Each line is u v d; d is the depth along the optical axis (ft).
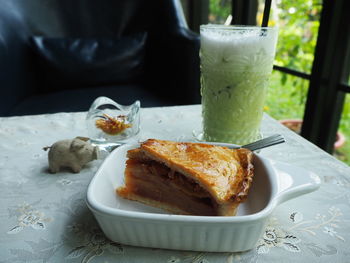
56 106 1.88
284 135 1.13
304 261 0.58
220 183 0.65
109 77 2.19
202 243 0.58
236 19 2.72
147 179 0.75
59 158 0.86
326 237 0.64
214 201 0.66
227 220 0.53
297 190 0.63
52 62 2.07
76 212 0.72
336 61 1.74
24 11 2.15
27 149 1.02
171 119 1.27
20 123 1.22
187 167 0.68
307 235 0.64
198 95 1.98
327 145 1.97
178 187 0.72
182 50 1.92
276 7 2.26
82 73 2.12
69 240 0.64
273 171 0.68
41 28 2.23
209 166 0.69
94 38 2.22
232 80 0.96
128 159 0.78
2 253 0.60
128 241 0.61
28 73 2.12
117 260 0.59
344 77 1.80
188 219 0.54
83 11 2.31
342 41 1.69
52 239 0.64
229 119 1.02
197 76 1.92
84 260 0.59
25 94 2.08
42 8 2.21
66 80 2.13
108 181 0.74
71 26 2.32
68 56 2.09
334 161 0.94
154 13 2.32
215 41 0.93
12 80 1.90
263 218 0.54
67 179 0.86
